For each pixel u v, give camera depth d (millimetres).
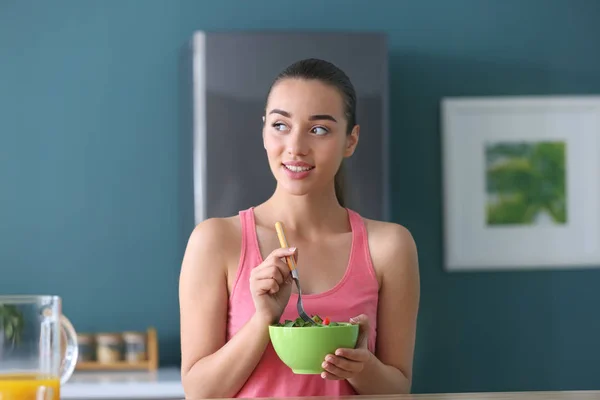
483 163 3752
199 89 3223
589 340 3770
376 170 3250
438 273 3746
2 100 3613
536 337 3766
